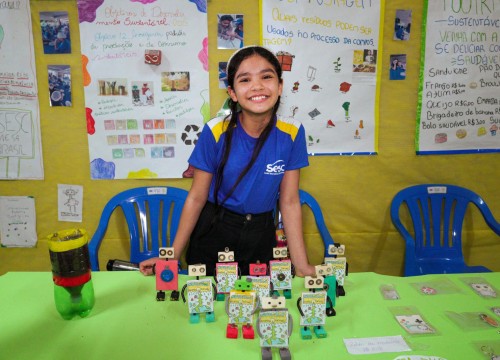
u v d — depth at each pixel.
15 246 2.09
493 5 1.93
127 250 2.11
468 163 2.11
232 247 1.47
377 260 2.19
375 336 0.93
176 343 0.91
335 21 1.89
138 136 1.97
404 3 1.91
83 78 1.89
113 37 1.85
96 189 2.03
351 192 2.10
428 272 1.90
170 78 1.91
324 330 0.94
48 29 1.84
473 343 0.91
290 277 1.10
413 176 2.10
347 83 1.96
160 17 1.85
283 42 1.89
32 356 0.86
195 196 1.37
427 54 1.96
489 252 2.23
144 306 1.06
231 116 1.30
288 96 1.96
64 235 1.00
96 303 1.07
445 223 2.04
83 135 1.97
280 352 0.86
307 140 2.01
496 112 2.06
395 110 2.03
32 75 1.89
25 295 1.11
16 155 1.98
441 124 2.04
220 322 0.99
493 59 1.99
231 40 1.90
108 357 0.86
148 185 2.04
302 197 1.95
